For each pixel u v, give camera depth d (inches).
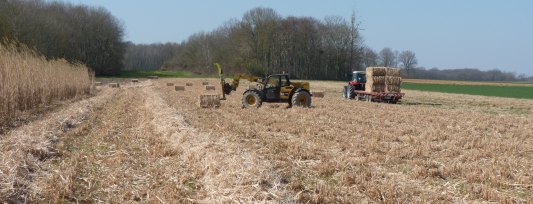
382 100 1050.1
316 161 346.3
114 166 323.0
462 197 259.6
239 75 852.0
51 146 373.4
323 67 3435.0
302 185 277.4
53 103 780.0
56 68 888.9
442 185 284.7
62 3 3142.2
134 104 836.0
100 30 3171.8
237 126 525.0
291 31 3400.6
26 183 262.7
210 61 3833.7
